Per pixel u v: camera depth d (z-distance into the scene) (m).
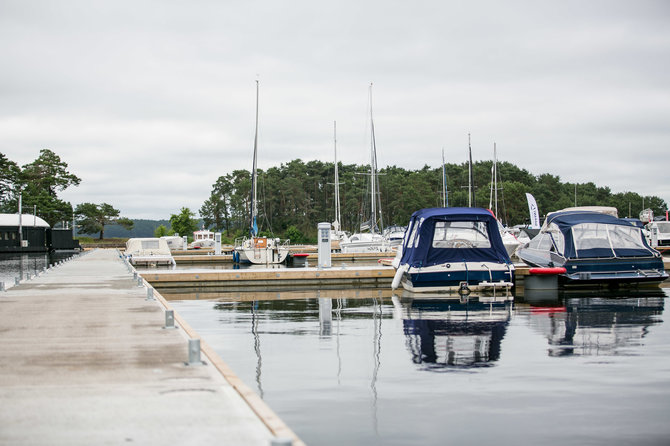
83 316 11.12
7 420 5.04
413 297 19.33
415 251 20.22
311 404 7.42
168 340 8.67
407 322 13.84
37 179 96.31
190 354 7.09
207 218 111.81
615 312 15.26
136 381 6.31
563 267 20.70
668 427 6.58
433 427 6.60
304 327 13.20
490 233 20.33
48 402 5.56
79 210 100.56
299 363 9.55
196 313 15.80
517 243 36.06
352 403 7.45
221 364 7.05
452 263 20.00
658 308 15.98
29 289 16.38
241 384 6.11
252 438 4.59
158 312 11.66
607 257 20.72
